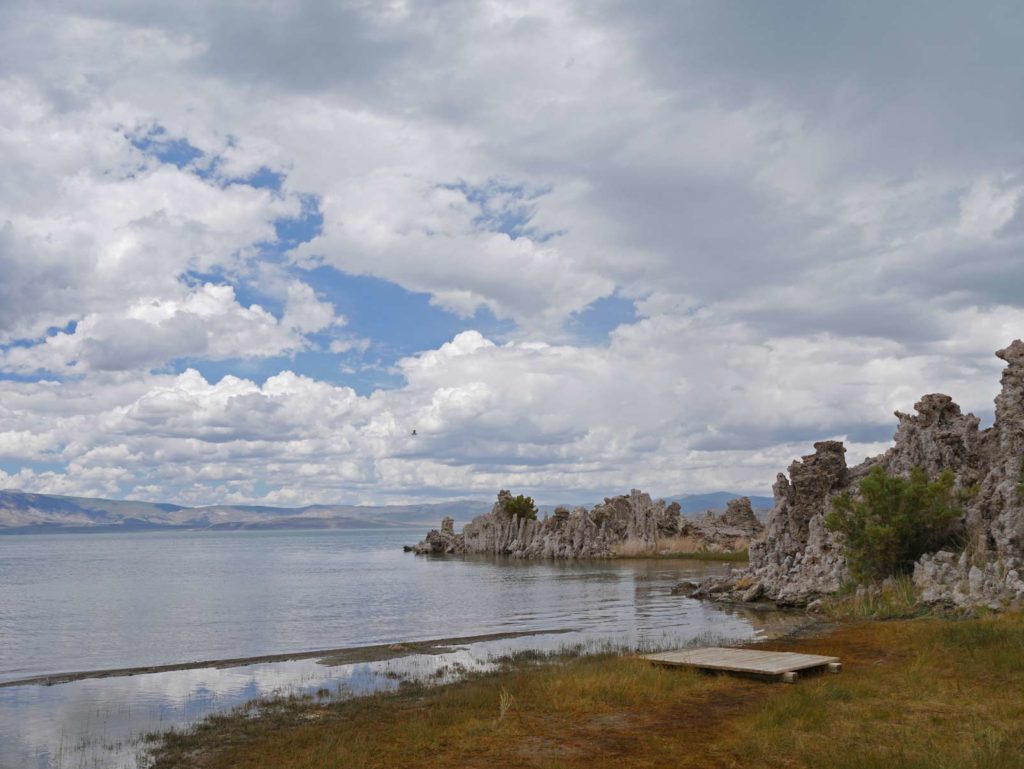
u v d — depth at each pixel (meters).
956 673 22.61
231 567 122.75
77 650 38.88
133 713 23.98
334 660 33.59
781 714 18.48
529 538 141.50
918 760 14.54
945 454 47.94
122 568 123.31
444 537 164.50
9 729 22.00
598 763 15.81
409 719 20.80
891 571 42.50
